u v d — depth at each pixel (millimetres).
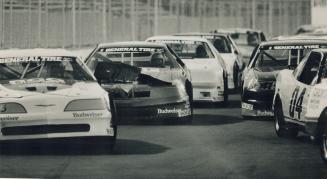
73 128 23922
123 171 21234
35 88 24656
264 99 33438
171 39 40031
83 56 53969
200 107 40156
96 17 75375
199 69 38812
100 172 21078
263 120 34281
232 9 113188
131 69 31531
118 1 88562
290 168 21812
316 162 22891
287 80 28203
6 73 26734
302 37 39125
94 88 24953
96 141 24219
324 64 25406
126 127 31531
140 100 31094
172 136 28797
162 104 31312
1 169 21547
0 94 24156
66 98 23984
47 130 23781
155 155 24156
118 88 31156
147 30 100375
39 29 56719
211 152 24844
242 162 22844
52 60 26578
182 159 23344
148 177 20312
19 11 53406
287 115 27641
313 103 23891
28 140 23750
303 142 27391
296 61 35250
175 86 31766
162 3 106188
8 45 51406
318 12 82562
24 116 23641
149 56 34875
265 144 26812
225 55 46812
